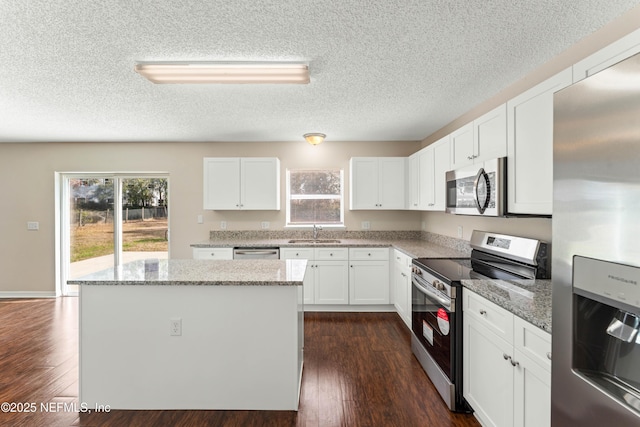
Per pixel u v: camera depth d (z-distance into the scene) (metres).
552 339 1.05
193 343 2.13
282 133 4.35
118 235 5.00
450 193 2.86
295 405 2.12
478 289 1.87
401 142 4.83
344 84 2.65
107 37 1.90
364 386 2.42
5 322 3.77
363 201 4.49
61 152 4.86
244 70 2.26
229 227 4.88
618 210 0.81
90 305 2.13
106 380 2.13
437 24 1.79
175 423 2.01
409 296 3.41
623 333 0.86
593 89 0.88
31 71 2.37
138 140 4.75
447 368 2.17
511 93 2.67
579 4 1.62
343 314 4.09
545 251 2.13
